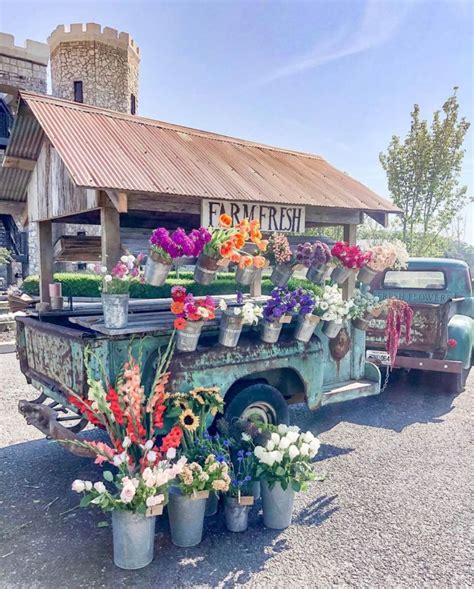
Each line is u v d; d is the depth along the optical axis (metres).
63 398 3.42
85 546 2.78
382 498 3.41
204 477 2.70
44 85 17.80
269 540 2.86
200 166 4.43
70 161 3.49
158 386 2.85
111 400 2.75
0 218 19.55
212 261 3.34
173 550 2.74
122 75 22.94
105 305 3.07
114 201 3.47
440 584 2.43
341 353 4.60
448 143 14.69
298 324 3.90
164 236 3.17
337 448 4.40
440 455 4.24
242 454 3.00
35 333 3.95
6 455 4.23
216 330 3.67
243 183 4.43
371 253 4.66
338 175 6.13
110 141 4.16
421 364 5.90
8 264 18.72
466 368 6.47
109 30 22.20
